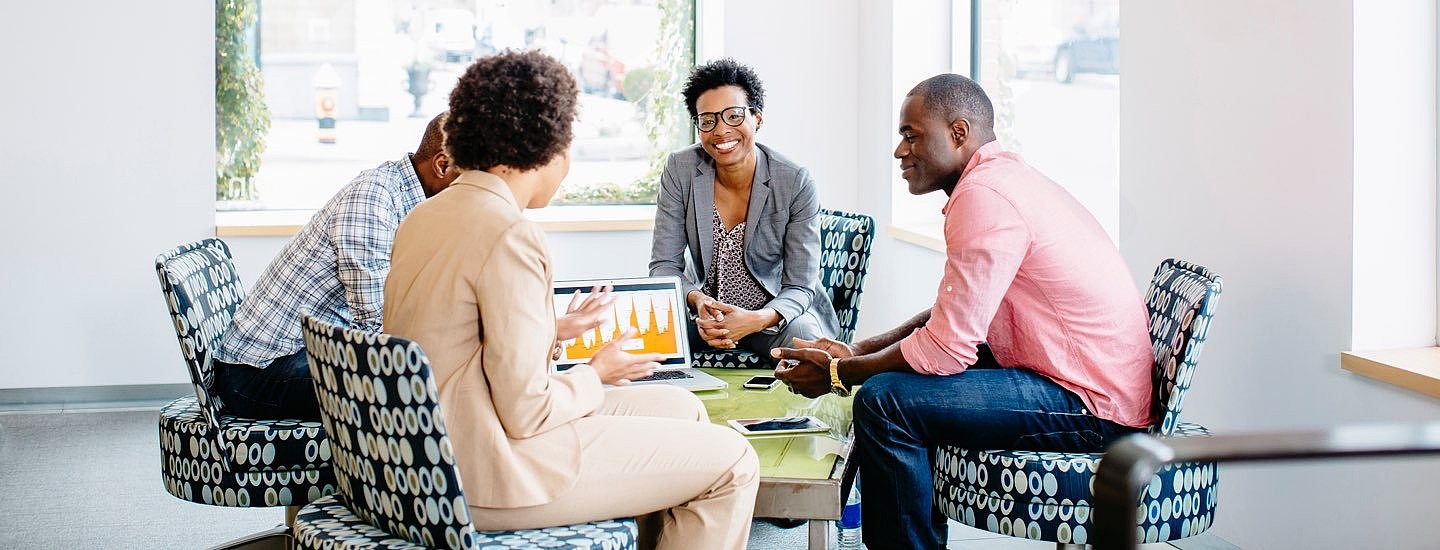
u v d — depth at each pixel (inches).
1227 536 121.3
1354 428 40.9
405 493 70.9
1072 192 161.8
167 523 133.0
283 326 100.3
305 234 100.9
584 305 95.9
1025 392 92.5
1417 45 101.5
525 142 77.0
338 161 200.4
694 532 82.6
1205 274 91.4
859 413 95.1
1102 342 92.8
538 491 75.1
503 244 73.5
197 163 185.6
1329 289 104.7
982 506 92.0
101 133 182.2
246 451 96.7
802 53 207.8
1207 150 118.6
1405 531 98.6
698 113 131.8
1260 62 110.9
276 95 197.3
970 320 92.6
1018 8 176.4
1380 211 102.2
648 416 86.5
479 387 74.5
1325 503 107.7
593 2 206.8
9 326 183.2
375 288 99.5
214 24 184.7
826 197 211.8
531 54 78.4
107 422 176.7
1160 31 124.7
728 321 127.1
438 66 202.1
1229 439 39.7
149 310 186.7
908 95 100.8
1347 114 101.3
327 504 80.9
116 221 184.2
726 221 137.9
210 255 108.4
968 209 93.3
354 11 198.5
